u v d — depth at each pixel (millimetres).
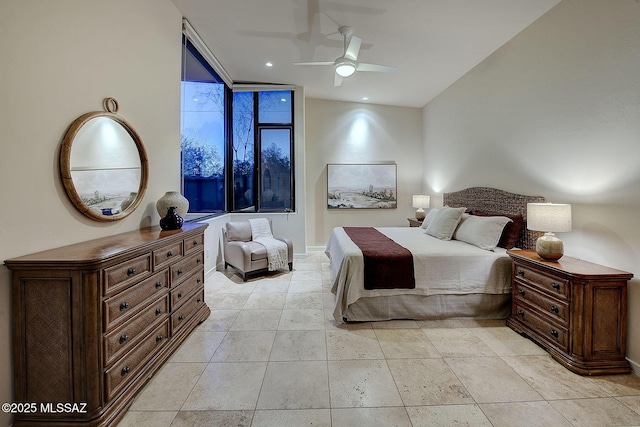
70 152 1714
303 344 2352
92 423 1427
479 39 3279
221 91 4797
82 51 1819
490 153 3643
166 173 2818
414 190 5980
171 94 2887
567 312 2037
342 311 2762
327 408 1651
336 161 5855
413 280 2734
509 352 2230
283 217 5234
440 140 5090
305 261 5102
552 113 2684
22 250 1471
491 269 2771
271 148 5246
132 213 2334
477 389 1808
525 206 3027
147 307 1873
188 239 2469
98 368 1458
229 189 5195
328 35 3350
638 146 1965
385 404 1681
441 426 1520
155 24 2592
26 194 1486
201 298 2762
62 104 1685
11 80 1406
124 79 2201
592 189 2303
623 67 2049
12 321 1419
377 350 2264
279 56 3926
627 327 1978
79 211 1814
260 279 4078
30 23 1493
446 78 4441
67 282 1412
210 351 2240
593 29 2266
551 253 2279
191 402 1698
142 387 1789
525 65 3025
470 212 3846
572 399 1718
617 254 2098
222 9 2918
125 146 2219
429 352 2234
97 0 1935
